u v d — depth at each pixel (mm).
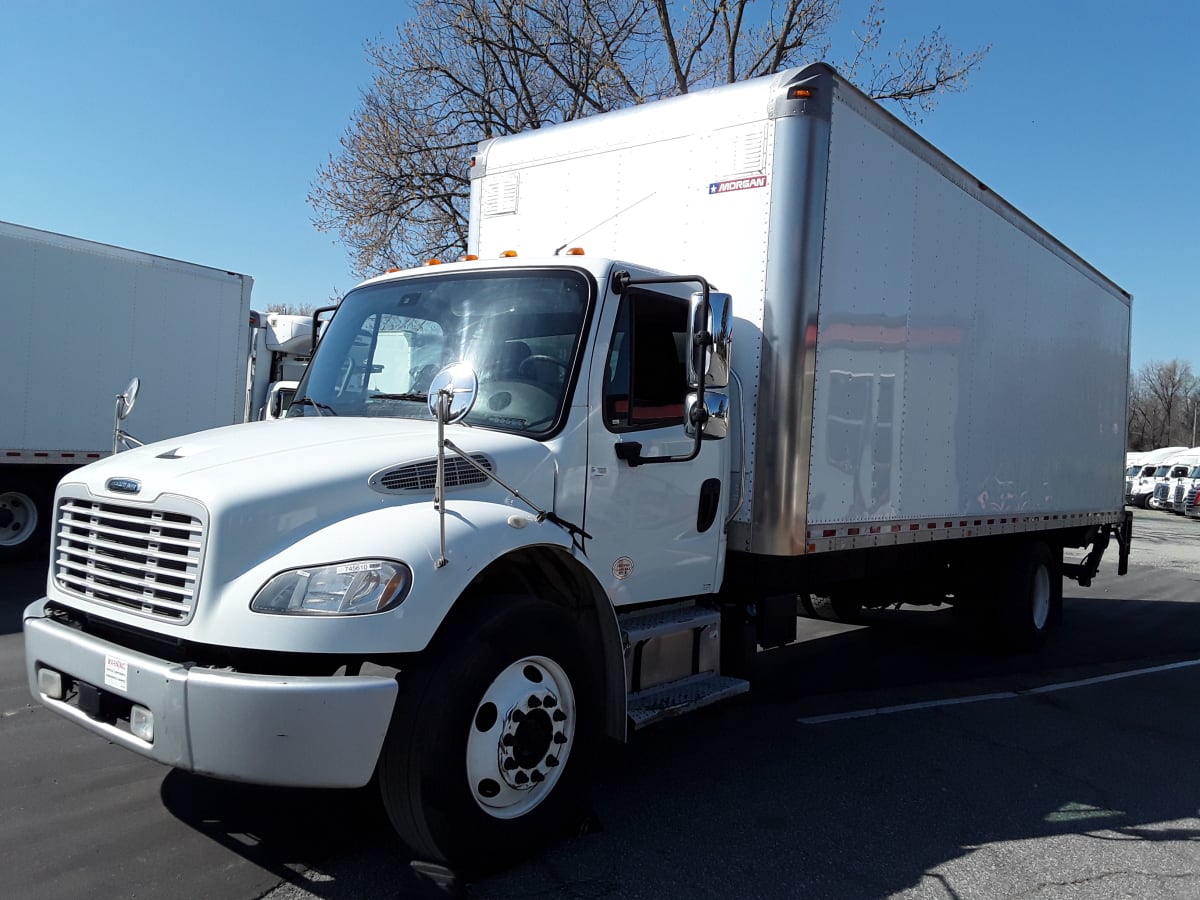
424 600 3223
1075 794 5023
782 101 5059
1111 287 10055
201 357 12172
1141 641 10031
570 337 4211
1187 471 41531
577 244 5883
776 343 5016
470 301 4527
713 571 4977
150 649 3377
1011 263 7625
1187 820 4699
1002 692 7289
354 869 3639
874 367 5762
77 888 3416
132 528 3504
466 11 20438
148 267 11531
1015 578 8555
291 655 3180
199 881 3506
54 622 3631
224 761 2998
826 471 5309
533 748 3646
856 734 5953
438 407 3236
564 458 4043
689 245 5367
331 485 3398
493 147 6406
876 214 5684
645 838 4109
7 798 4250
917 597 8867
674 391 4676
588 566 3959
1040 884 3873
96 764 4699
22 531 10922
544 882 3602
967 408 7008
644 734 5793
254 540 3221
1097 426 9828
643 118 5637
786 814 4500
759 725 6090
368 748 3088
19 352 10367
